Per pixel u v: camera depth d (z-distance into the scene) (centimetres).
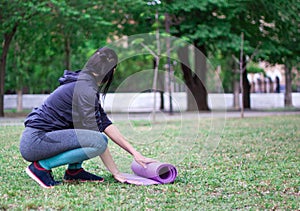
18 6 1552
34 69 2261
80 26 1686
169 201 391
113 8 1677
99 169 538
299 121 1318
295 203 390
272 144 802
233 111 2050
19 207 364
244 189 443
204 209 368
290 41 1945
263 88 3195
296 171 539
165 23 1739
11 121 1388
